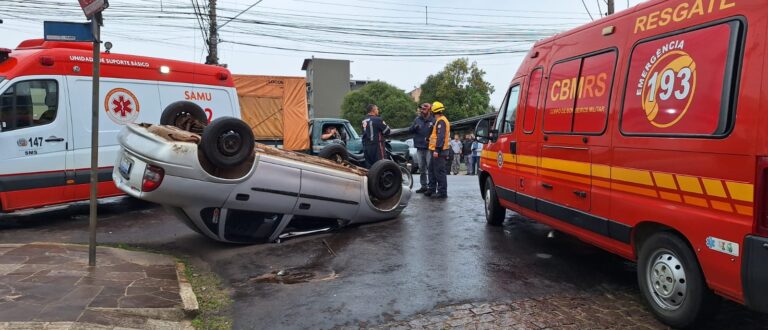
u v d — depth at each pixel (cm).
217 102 968
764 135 303
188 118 732
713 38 346
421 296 464
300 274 532
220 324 410
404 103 5138
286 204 629
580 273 527
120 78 830
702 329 381
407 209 872
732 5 334
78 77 783
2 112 703
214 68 975
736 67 325
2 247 578
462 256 588
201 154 562
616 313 423
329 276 524
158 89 879
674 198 372
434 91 4488
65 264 516
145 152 552
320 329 399
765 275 302
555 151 539
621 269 539
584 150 485
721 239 330
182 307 416
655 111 393
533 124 592
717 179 334
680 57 373
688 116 361
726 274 329
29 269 491
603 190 456
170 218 812
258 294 476
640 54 417
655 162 390
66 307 394
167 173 541
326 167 679
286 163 623
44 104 746
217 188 566
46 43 798
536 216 596
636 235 427
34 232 716
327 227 718
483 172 760
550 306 440
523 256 587
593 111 475
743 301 320
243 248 631
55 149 753
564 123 523
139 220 798
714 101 339
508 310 432
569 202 513
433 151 989
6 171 703
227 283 511
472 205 912
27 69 731
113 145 817
